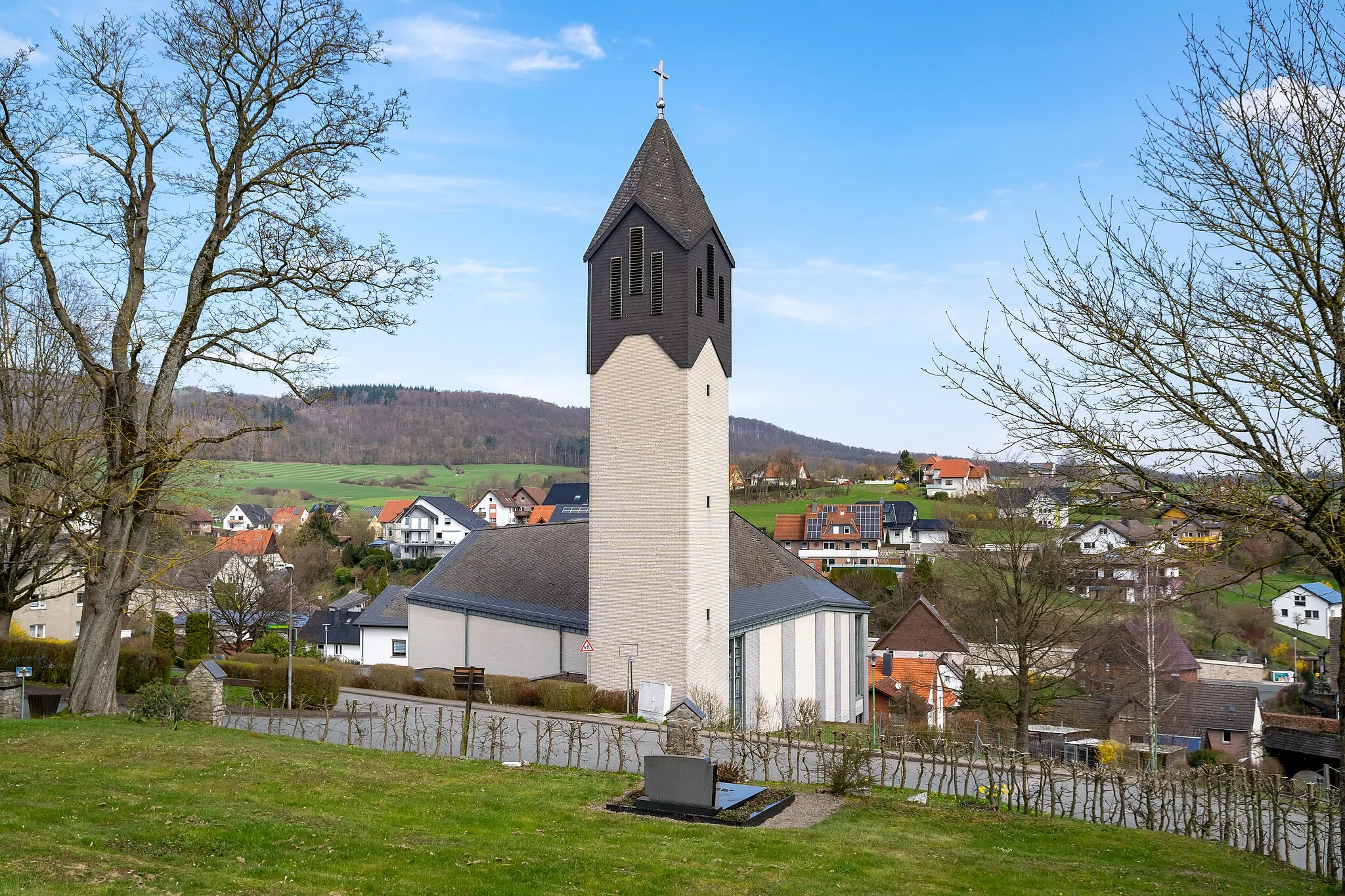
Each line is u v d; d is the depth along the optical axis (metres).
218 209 26.53
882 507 121.00
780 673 51.91
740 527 61.38
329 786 18.72
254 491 169.38
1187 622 75.81
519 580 55.56
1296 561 15.31
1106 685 51.78
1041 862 17.58
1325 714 58.31
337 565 120.94
